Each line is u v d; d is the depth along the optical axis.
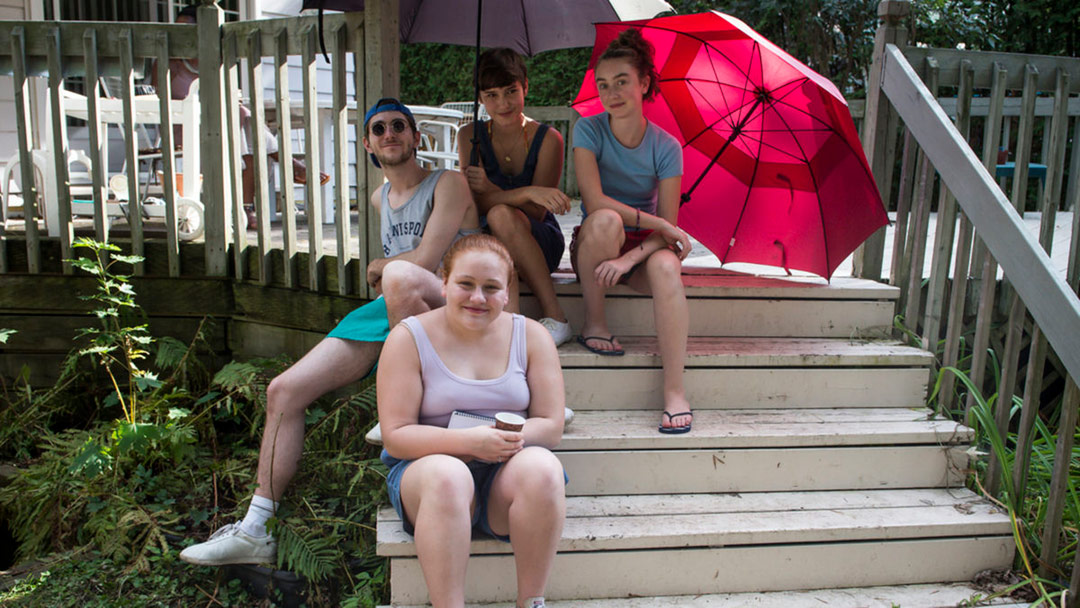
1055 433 3.51
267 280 3.56
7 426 3.45
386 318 2.62
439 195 2.66
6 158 5.42
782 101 2.90
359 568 2.60
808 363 2.89
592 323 2.84
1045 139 6.75
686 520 2.44
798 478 2.67
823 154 2.94
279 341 3.60
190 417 3.34
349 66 6.96
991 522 2.49
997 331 3.54
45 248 3.61
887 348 3.03
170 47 3.47
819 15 7.93
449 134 6.02
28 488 3.05
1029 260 2.41
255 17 6.36
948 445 2.73
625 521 2.42
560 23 3.41
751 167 3.15
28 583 2.60
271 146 5.30
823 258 3.15
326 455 3.01
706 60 2.99
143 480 3.05
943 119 2.84
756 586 2.42
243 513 2.80
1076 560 2.30
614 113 2.75
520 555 2.07
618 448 2.57
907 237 3.24
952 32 8.12
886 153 3.31
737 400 2.88
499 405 2.18
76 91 5.73
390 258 2.80
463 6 3.41
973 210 2.66
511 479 2.04
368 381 3.23
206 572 2.66
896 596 2.41
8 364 3.71
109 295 3.28
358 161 3.20
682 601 2.36
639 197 2.93
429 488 1.97
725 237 3.31
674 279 2.66
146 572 2.65
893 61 3.16
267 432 2.58
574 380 2.79
